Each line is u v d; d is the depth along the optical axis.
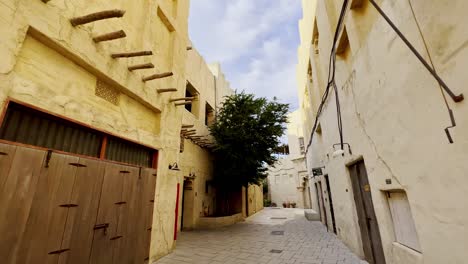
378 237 3.69
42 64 2.61
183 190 8.96
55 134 2.77
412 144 2.31
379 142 3.13
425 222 2.15
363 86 3.58
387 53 2.71
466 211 1.63
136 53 3.46
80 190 2.90
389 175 2.88
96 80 3.43
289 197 22.59
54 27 2.64
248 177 10.02
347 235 5.29
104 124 3.46
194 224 8.71
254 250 5.33
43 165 2.47
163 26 5.73
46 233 2.43
